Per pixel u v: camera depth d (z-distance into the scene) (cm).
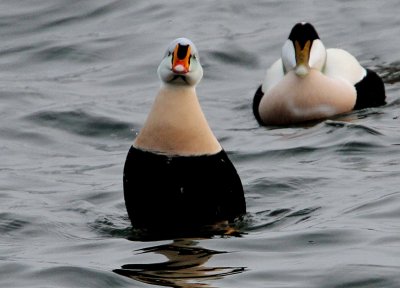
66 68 1947
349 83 1747
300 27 1780
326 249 994
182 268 958
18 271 966
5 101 1736
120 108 1702
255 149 1433
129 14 2139
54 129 1614
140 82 1859
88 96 1777
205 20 2108
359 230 1034
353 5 2138
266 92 1728
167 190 1083
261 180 1244
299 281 920
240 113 1728
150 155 1084
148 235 1079
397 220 1064
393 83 1805
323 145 1423
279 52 1970
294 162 1363
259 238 1037
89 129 1616
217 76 1886
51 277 948
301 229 1053
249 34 2042
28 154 1508
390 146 1391
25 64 1966
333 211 1120
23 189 1291
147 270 958
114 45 2011
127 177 1097
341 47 1969
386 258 957
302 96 1703
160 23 2098
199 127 1084
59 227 1123
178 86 1083
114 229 1109
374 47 1952
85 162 1443
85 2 2175
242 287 909
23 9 2158
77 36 2053
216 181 1087
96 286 932
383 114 1677
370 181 1223
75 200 1222
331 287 907
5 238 1095
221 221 1095
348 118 1681
